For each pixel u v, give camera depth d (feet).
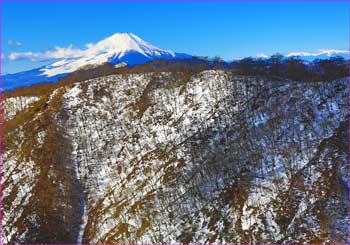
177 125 447.42
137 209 356.18
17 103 553.64
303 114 416.05
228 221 326.44
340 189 323.57
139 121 472.85
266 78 489.67
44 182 403.75
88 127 478.59
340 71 497.46
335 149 362.74
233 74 508.12
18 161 435.12
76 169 430.20
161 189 369.30
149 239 329.31
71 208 383.45
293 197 325.01
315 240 287.89
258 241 299.99
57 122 481.46
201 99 474.08
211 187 360.07
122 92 522.06
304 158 361.92
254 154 383.04
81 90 533.96
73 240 353.51
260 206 326.44
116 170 423.23
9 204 383.24
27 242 345.72
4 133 485.56
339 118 401.08
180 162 391.45
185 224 332.80
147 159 415.85
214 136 416.87
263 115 429.38
